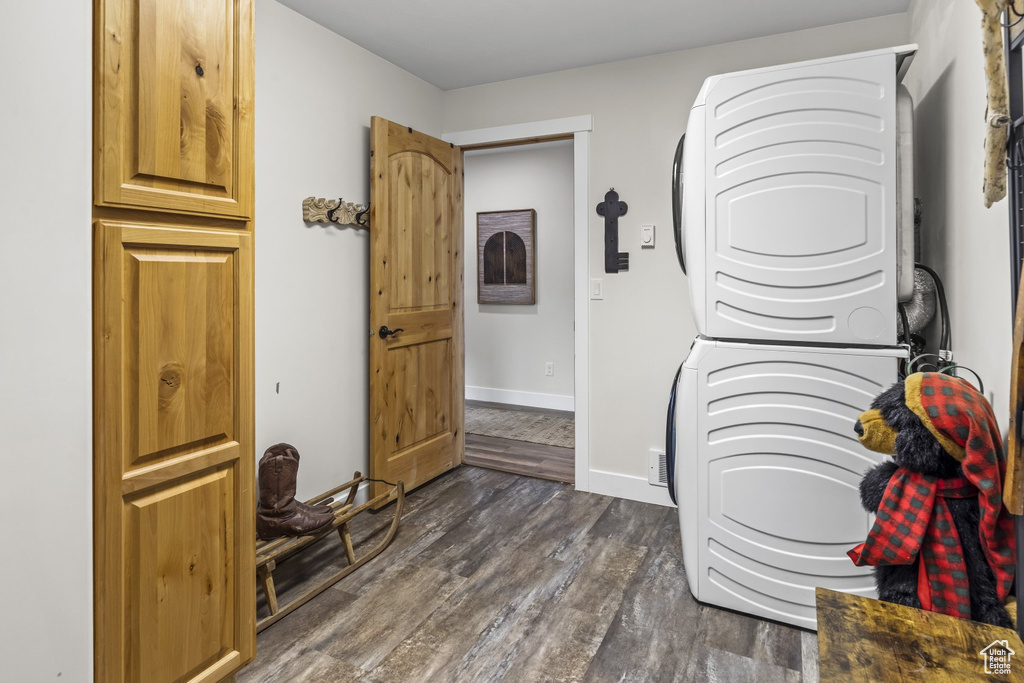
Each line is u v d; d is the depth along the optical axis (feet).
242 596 5.21
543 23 8.67
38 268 3.76
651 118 9.87
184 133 4.59
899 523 4.09
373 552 8.05
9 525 3.70
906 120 5.74
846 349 5.85
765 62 9.08
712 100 6.37
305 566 7.80
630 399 10.29
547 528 9.07
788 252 6.07
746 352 6.27
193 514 4.80
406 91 10.66
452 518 9.47
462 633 6.30
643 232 9.97
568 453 13.08
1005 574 3.84
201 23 4.72
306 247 8.63
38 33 3.71
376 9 8.23
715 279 6.44
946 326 6.11
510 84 11.07
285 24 8.14
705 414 6.54
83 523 4.07
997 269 4.66
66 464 3.96
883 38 8.37
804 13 8.32
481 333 18.94
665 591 7.15
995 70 3.65
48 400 3.85
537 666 5.75
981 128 5.00
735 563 6.53
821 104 5.87
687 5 8.11
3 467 3.66
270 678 5.55
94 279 4.10
